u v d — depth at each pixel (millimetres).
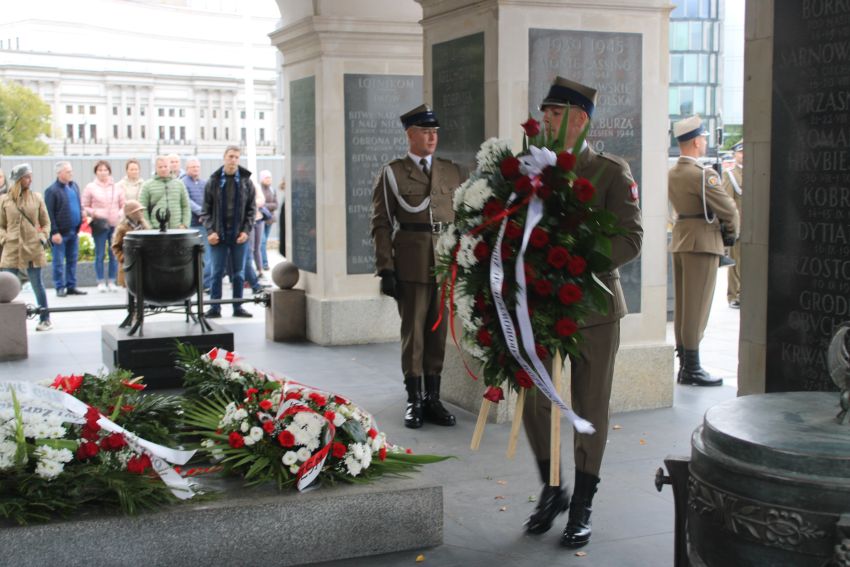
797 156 4570
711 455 2738
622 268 6734
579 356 4230
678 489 3178
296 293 9789
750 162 4891
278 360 8766
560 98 4312
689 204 7594
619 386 6762
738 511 2648
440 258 4035
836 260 4379
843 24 4289
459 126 6859
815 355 4512
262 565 3957
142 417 4551
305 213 9891
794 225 4609
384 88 9523
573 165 3785
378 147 9570
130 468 3922
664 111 6766
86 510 3830
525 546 4289
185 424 4676
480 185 3859
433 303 6469
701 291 7637
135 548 3775
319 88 9414
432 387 6512
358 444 4281
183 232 7395
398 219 6488
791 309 4648
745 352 4996
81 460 4004
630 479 5230
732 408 2969
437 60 7102
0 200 10609
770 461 2582
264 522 3947
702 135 7730
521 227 3752
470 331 3920
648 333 6844
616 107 6625
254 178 21703
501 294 3760
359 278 9633
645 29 6652
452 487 5113
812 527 2518
